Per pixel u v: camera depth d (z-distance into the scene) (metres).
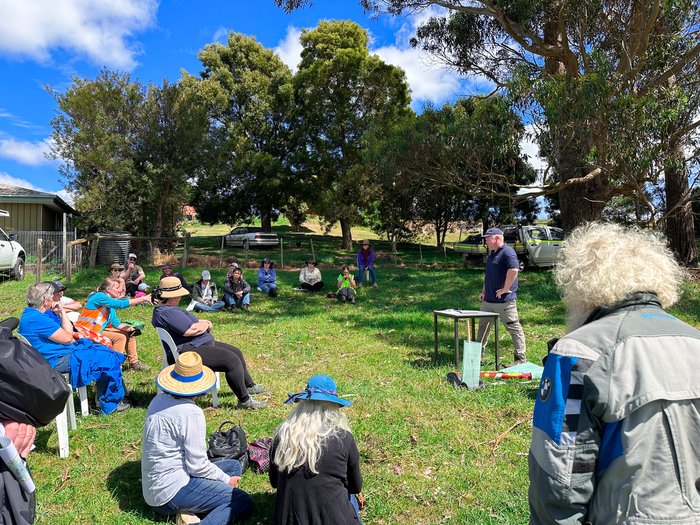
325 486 2.77
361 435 4.80
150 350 7.97
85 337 5.92
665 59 12.55
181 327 5.31
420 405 5.52
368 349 8.09
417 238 29.56
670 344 1.45
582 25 12.84
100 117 18.77
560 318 10.49
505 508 3.59
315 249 29.66
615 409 1.39
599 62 10.98
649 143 10.90
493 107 12.87
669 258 1.70
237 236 30.38
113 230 19.53
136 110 19.64
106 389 5.32
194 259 19.69
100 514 3.55
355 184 26.22
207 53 33.03
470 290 14.86
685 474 1.36
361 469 4.16
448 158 12.98
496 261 6.72
